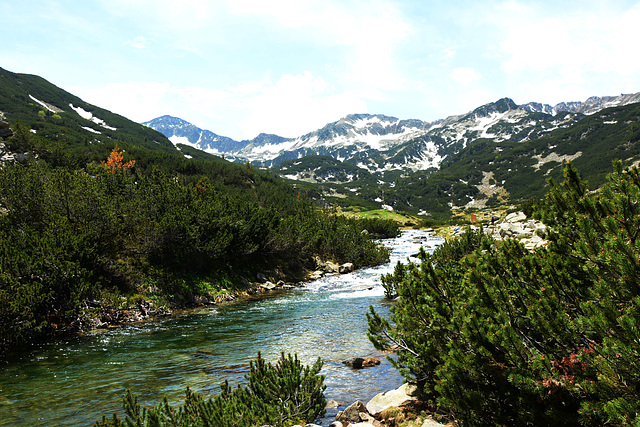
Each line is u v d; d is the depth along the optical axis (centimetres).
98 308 1822
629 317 399
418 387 870
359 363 1220
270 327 1798
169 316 2066
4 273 1538
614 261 478
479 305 596
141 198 2800
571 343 490
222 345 1495
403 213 18725
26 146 5650
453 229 10412
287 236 3594
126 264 2205
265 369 844
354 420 776
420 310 805
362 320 1922
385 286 2577
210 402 681
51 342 1534
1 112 12412
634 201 565
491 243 732
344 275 3894
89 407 905
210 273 2781
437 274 786
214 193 3694
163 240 2447
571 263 596
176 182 3228
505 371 497
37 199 2166
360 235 5081
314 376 814
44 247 1719
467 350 617
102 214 2225
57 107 18512
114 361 1288
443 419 715
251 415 677
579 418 424
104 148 10319
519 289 580
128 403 673
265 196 11306
